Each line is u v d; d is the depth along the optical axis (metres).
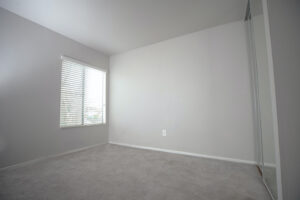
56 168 2.06
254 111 2.19
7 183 1.63
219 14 2.22
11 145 2.07
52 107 2.57
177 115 2.84
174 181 1.68
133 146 3.33
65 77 2.81
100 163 2.26
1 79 2.01
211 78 2.55
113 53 3.69
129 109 3.46
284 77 1.14
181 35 2.86
